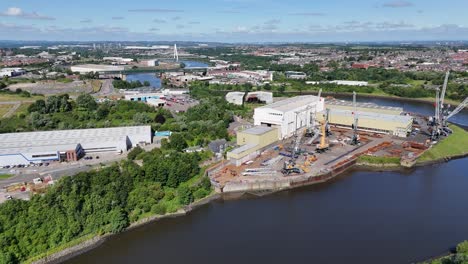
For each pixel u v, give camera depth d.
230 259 99.50
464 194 139.25
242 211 129.25
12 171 154.50
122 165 150.25
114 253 104.44
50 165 161.88
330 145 193.62
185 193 131.00
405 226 115.50
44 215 109.38
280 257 99.81
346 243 106.31
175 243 108.69
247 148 170.62
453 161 178.12
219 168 161.00
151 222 122.31
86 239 109.25
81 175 129.50
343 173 163.62
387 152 181.38
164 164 144.38
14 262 97.69
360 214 123.88
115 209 118.62
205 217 125.19
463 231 111.88
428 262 94.00
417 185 148.88
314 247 104.56
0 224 104.25
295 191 145.38
